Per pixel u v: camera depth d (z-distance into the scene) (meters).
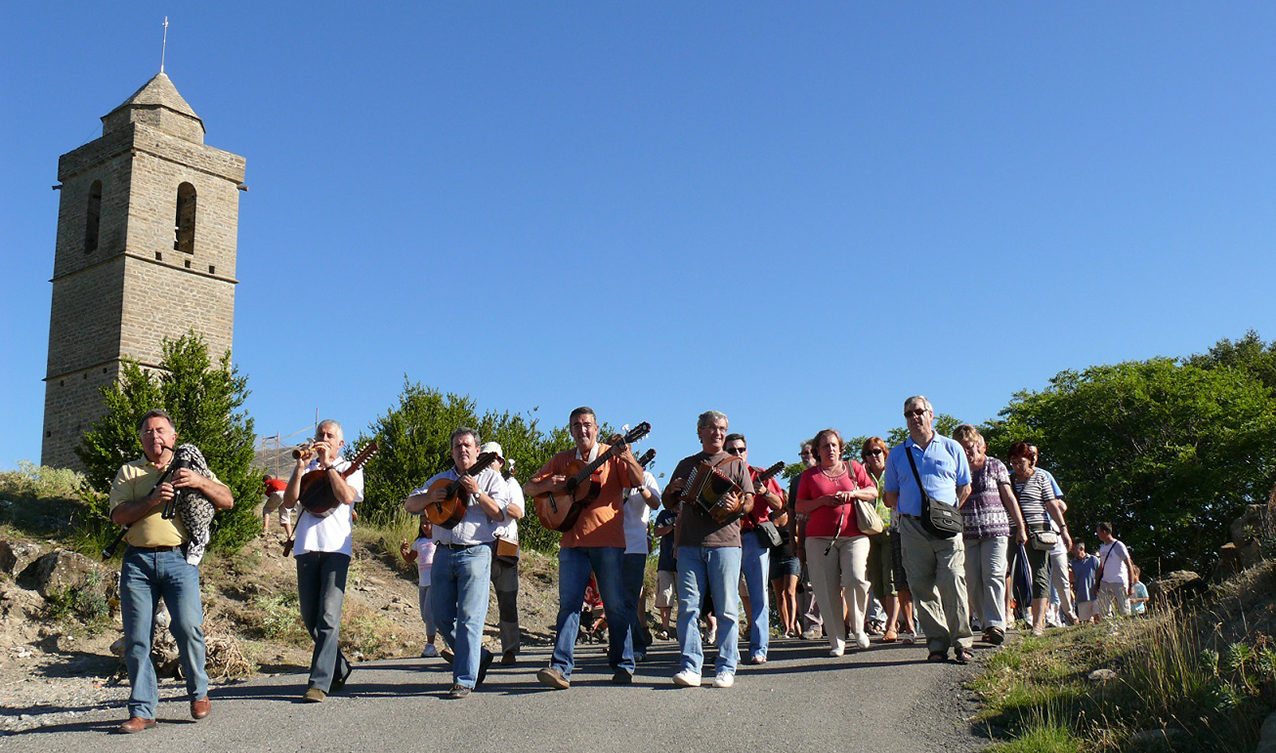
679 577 8.31
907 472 8.98
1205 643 7.40
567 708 7.30
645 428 8.25
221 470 16.23
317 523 7.95
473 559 7.92
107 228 32.81
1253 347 50.97
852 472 9.91
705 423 8.40
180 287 33.44
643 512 9.66
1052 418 41.34
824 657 9.69
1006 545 9.43
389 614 15.13
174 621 7.06
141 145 32.62
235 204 35.53
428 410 24.95
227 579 14.98
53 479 19.34
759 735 6.59
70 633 12.27
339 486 7.91
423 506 8.04
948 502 8.81
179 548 7.09
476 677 7.92
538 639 15.34
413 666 10.25
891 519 9.24
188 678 7.12
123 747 6.34
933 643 8.77
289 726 6.90
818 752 6.23
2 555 13.44
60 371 33.09
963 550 8.88
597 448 8.48
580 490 8.20
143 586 6.99
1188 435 38.50
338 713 7.29
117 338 31.61
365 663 10.75
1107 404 39.38
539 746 6.34
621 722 6.91
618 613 8.29
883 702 7.40
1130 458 39.41
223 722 7.03
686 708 7.31
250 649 10.86
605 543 8.22
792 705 7.38
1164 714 6.25
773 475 10.25
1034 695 7.02
